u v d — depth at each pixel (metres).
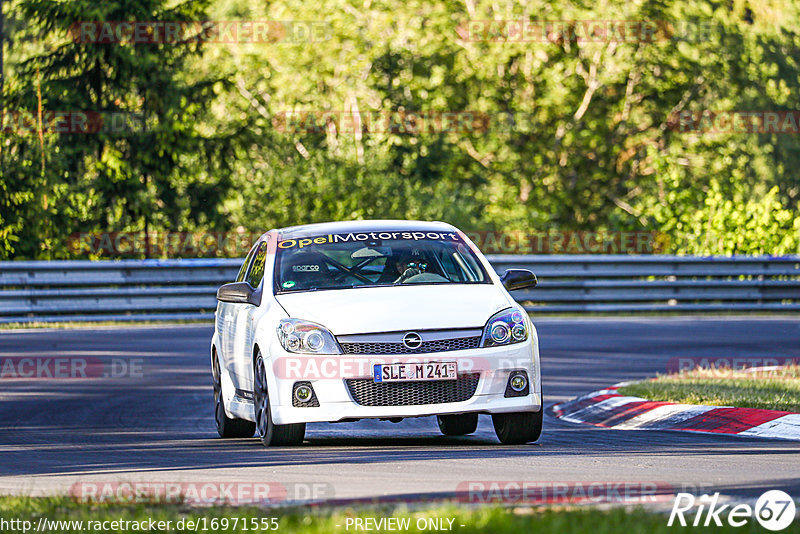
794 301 88.31
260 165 123.25
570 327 72.94
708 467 25.39
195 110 113.81
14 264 75.44
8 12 109.00
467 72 150.25
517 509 18.89
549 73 149.38
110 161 110.00
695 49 150.88
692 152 155.12
